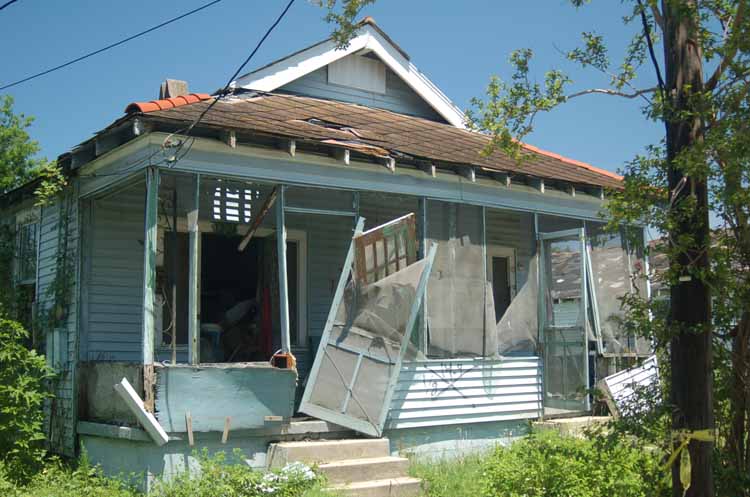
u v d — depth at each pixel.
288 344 9.08
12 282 12.40
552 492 6.64
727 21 6.13
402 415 10.20
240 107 10.67
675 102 5.59
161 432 7.97
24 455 9.11
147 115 8.29
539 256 12.20
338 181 10.01
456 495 8.14
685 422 5.33
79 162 9.70
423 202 10.86
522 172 11.47
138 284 10.56
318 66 12.95
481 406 11.10
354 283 9.68
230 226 10.89
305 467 8.05
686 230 5.51
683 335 5.43
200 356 10.61
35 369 9.73
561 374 12.03
